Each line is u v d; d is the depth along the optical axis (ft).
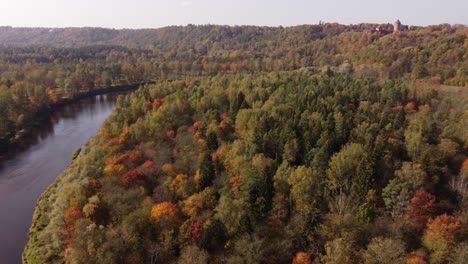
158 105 493.77
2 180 388.57
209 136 354.95
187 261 213.87
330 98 445.37
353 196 260.42
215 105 471.21
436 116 415.44
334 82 556.10
